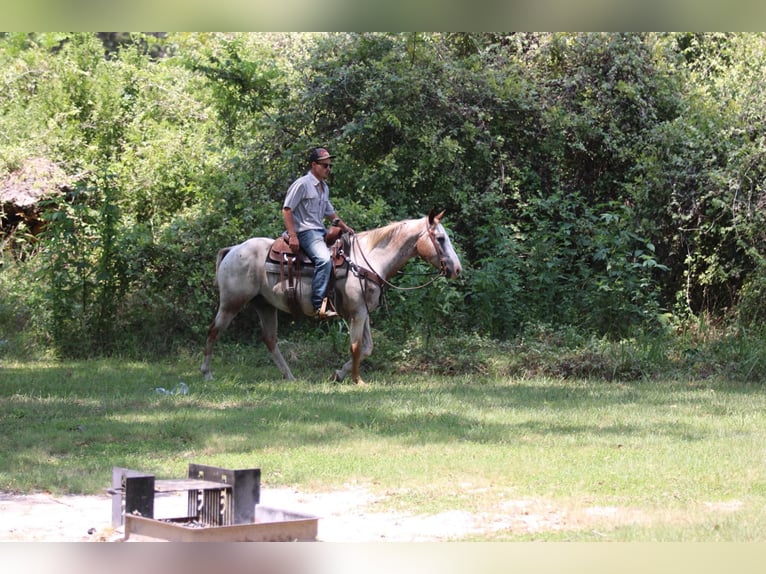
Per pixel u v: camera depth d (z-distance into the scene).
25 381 13.01
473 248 18.09
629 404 11.73
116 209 15.82
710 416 10.97
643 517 6.77
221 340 16.47
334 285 13.05
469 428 10.10
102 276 15.62
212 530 5.84
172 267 16.08
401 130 17.59
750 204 16.41
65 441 9.21
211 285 16.30
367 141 17.81
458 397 12.16
